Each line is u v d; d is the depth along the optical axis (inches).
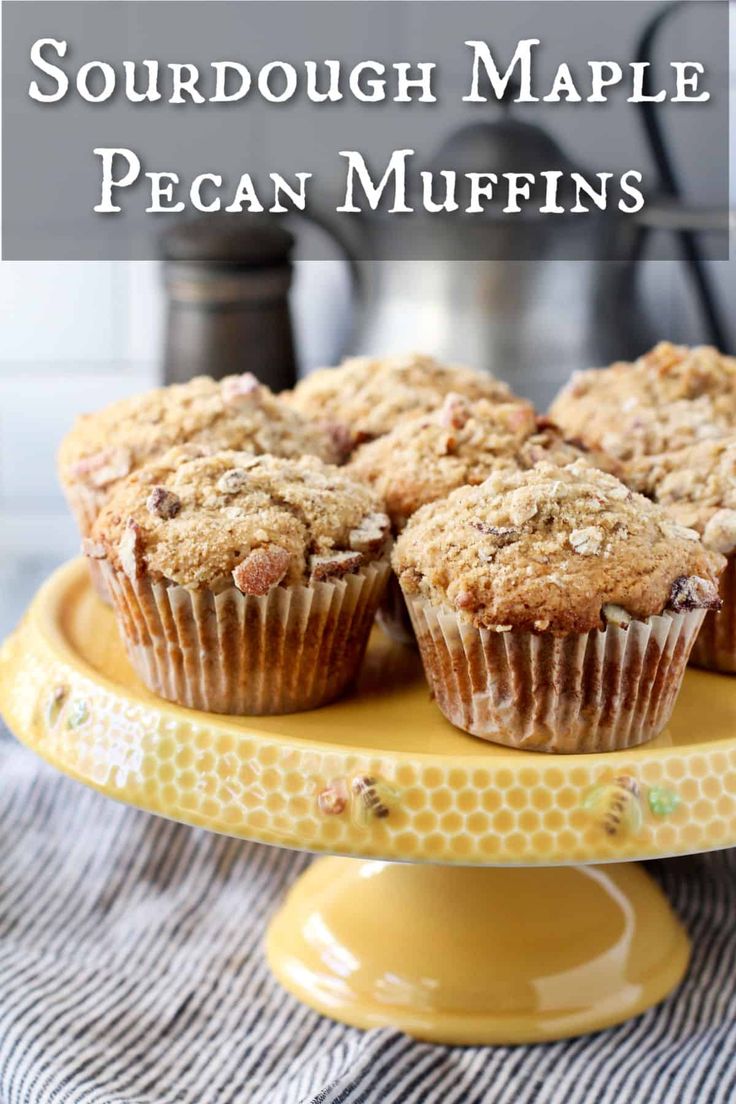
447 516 20.7
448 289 29.4
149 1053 20.7
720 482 22.0
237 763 19.6
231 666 20.7
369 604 21.3
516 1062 20.6
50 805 24.5
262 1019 21.3
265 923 22.9
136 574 20.5
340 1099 19.7
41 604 23.1
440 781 19.3
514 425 22.7
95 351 35.2
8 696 21.7
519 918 21.6
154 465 21.5
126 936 22.6
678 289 33.9
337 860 23.0
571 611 19.6
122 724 20.2
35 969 21.8
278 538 20.5
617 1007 21.2
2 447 35.7
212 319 30.7
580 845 19.1
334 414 24.4
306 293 34.4
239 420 23.0
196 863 23.8
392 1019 21.0
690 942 22.5
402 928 21.7
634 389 24.4
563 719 20.1
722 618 21.7
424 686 21.9
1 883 23.3
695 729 20.8
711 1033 21.0
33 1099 20.0
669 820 19.2
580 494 20.4
